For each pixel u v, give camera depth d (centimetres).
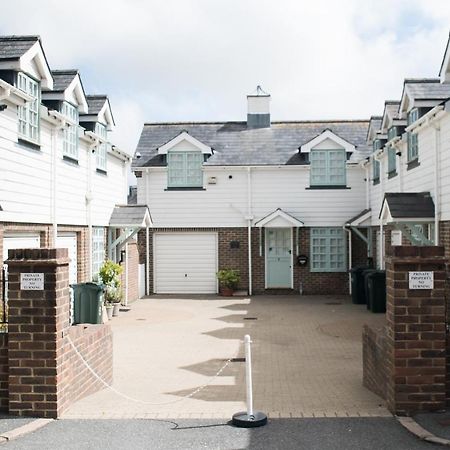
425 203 1445
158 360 1118
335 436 614
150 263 2331
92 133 1606
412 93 1511
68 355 729
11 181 1131
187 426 658
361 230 2303
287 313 1795
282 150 2364
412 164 1611
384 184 1975
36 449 588
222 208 2314
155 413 716
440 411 670
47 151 1322
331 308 1906
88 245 1633
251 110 2505
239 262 2314
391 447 579
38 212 1270
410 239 1532
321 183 2305
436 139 1388
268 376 970
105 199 1831
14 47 1145
